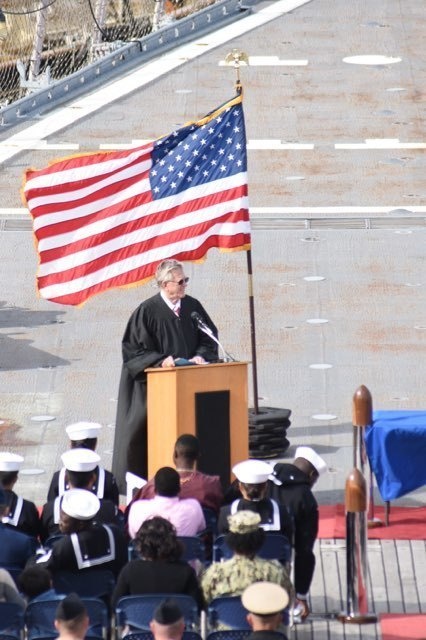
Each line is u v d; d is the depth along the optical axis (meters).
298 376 39.44
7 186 58.84
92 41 83.56
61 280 31.48
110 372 40.09
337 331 43.16
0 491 23.27
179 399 28.27
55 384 39.09
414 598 25.84
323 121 67.75
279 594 18.34
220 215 31.81
